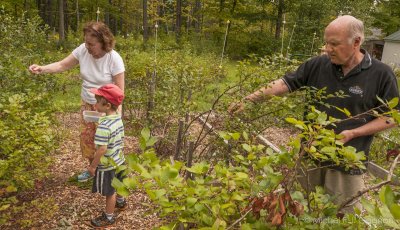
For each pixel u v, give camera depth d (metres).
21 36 6.63
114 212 3.76
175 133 5.01
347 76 2.49
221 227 1.29
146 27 25.41
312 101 2.60
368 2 26.25
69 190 4.05
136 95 5.86
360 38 2.33
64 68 4.02
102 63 3.76
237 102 3.10
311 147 1.40
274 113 3.28
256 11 27.95
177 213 1.45
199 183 1.44
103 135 3.22
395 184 1.80
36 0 31.03
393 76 2.44
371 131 2.32
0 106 3.08
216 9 27.94
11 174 3.07
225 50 25.94
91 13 31.53
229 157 3.22
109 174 3.33
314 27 23.25
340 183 2.47
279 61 4.14
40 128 3.24
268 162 1.43
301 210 1.34
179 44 24.72
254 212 1.34
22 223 3.29
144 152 1.42
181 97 5.42
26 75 4.38
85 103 3.95
